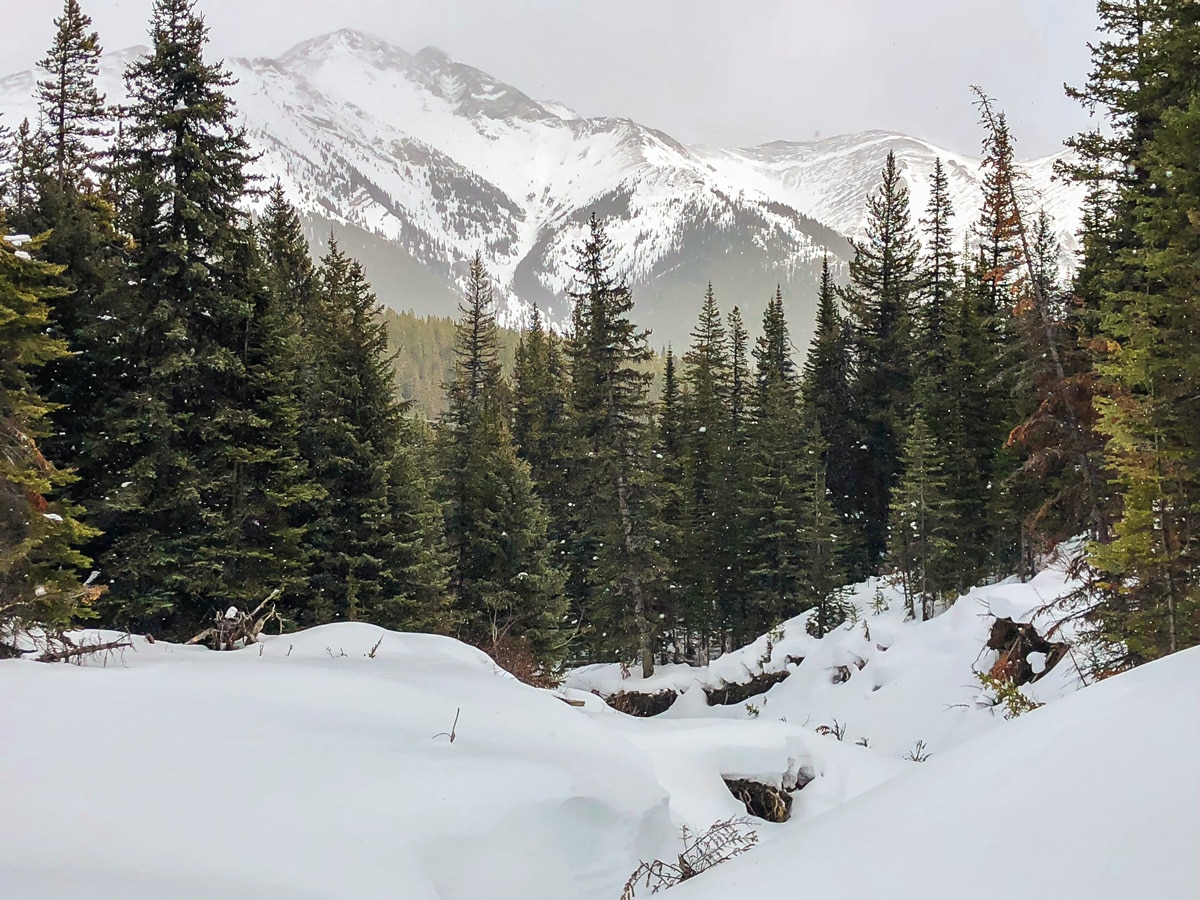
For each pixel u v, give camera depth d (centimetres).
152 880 366
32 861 361
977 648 1886
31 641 892
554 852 538
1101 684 449
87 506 1538
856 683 2186
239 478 1723
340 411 2061
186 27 1661
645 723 1104
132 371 1661
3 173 1972
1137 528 1131
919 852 281
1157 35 1527
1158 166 1280
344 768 554
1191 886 202
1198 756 281
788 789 958
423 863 467
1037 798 295
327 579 1973
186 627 1631
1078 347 1570
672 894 360
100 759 498
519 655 1952
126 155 1623
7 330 1295
